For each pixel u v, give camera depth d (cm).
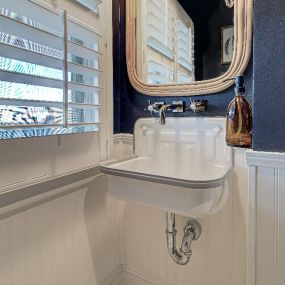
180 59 118
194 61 114
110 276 132
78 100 110
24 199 83
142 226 134
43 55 83
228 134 97
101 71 113
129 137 133
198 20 113
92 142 115
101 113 119
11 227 81
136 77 129
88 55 106
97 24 113
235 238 107
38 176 89
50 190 93
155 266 131
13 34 76
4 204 77
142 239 134
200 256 117
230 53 105
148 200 93
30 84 81
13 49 74
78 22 98
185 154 116
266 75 81
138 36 129
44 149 91
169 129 120
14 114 83
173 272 125
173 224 116
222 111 108
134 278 138
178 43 118
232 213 107
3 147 77
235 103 95
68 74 95
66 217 103
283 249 81
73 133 103
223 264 111
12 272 82
